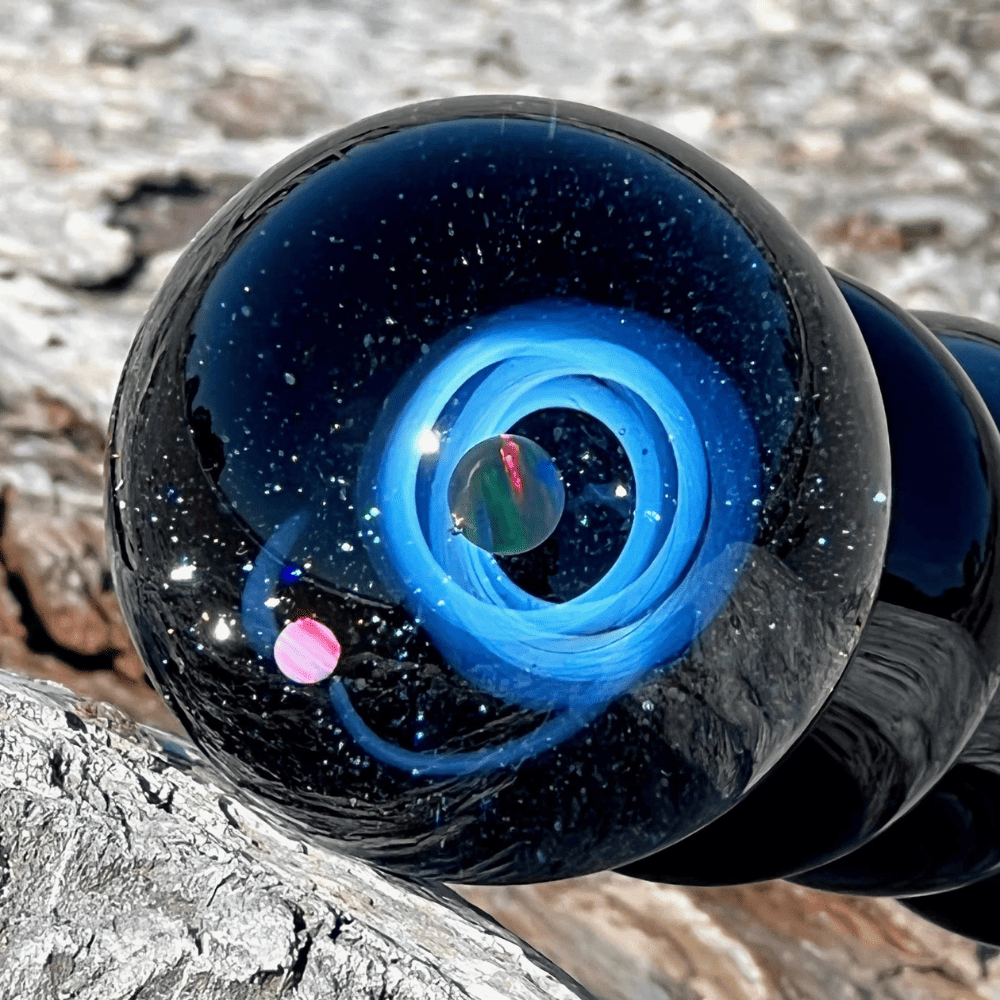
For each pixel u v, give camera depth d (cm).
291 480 12
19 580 21
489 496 11
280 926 12
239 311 12
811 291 12
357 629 12
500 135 12
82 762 13
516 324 11
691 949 18
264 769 12
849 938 18
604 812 12
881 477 12
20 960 12
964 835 14
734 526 12
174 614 12
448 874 12
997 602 13
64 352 25
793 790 13
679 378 12
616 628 12
